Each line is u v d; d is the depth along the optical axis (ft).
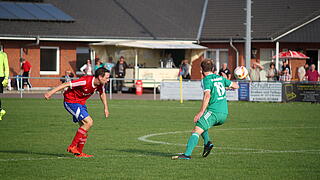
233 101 260.62
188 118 176.24
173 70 325.21
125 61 331.98
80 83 95.45
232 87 96.78
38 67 333.42
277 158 99.30
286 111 207.10
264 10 375.04
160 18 375.66
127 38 344.28
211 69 96.32
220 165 91.50
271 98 254.06
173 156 99.30
